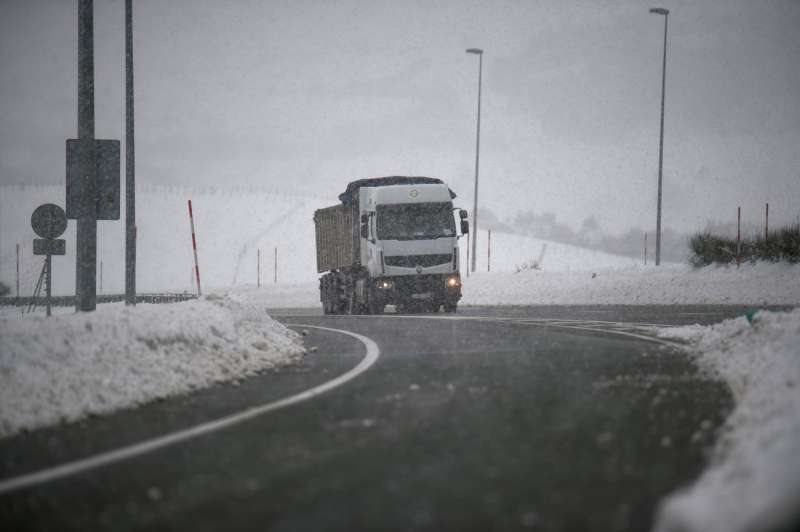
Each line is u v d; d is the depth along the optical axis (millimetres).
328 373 42625
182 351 41719
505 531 15992
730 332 49500
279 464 22266
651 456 22031
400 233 108375
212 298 57469
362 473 20938
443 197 111062
